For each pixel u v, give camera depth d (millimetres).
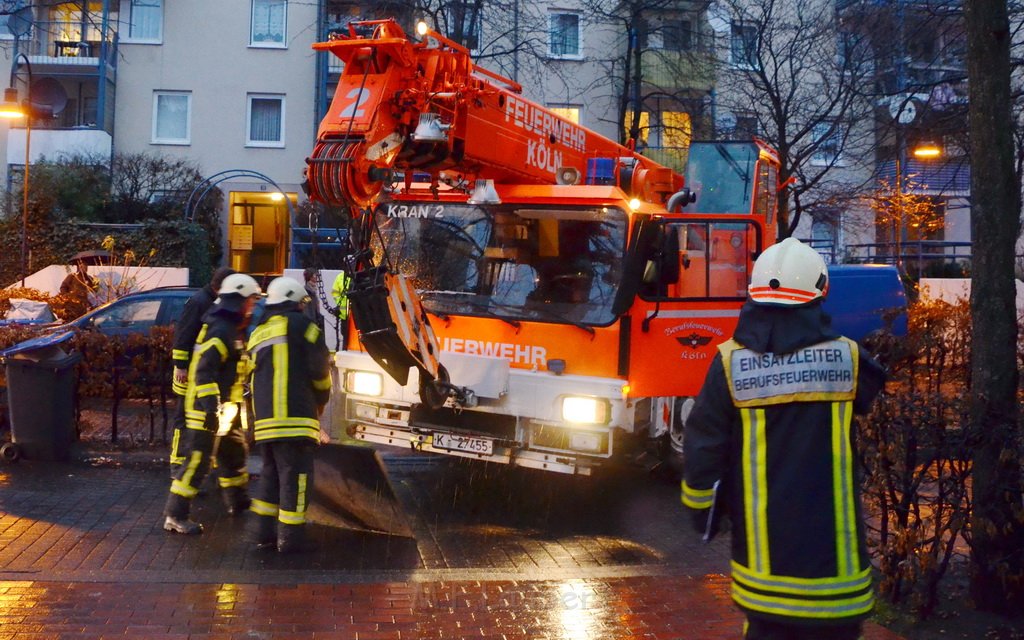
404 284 7262
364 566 6148
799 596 3162
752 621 3279
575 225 7723
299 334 6277
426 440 7922
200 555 6230
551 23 27719
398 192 8438
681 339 7738
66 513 7113
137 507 7395
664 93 24438
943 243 24297
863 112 20812
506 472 9234
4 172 27047
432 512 7734
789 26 21328
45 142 26766
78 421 9680
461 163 7691
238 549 6398
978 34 5383
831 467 3230
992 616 5344
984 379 5320
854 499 3256
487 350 7875
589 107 28031
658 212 7945
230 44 28812
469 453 7730
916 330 12672
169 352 9680
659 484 8891
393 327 7016
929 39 14883
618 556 6602
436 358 7570
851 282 17031
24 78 27156
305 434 6230
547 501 8195
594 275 7621
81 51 28406
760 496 3232
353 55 7281
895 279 17375
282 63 28891
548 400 7422
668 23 26016
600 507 8047
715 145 11234
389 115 7141
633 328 7484
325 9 28188
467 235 8172
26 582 5551
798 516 3195
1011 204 5387
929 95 15648
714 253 7910
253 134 29109
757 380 3268
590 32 27844
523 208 7926
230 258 28828
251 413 7742
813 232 28531
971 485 5430
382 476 6637
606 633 5090
